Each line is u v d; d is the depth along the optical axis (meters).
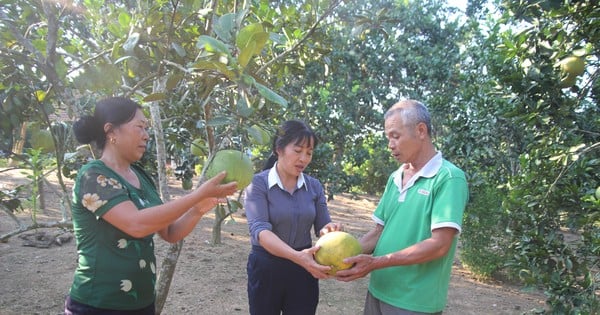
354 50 10.35
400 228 2.19
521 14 3.18
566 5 3.02
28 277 4.80
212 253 6.16
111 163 1.93
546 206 3.44
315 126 6.88
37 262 5.29
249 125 1.85
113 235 1.83
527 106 3.32
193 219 2.17
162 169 2.81
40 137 2.83
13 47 2.62
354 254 2.03
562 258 3.17
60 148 2.74
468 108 6.56
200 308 4.32
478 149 6.18
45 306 4.14
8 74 2.28
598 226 3.66
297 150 2.42
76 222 1.85
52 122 2.84
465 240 6.28
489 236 6.04
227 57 1.59
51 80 2.19
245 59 1.58
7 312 3.95
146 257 1.95
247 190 2.53
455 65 11.23
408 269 2.12
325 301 4.75
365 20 2.83
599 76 3.60
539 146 3.66
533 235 3.29
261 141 1.73
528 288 3.26
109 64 2.19
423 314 2.09
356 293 5.04
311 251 2.10
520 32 3.25
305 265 2.10
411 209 2.16
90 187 1.77
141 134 1.93
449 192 2.02
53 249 5.84
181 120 3.47
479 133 6.15
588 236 3.29
